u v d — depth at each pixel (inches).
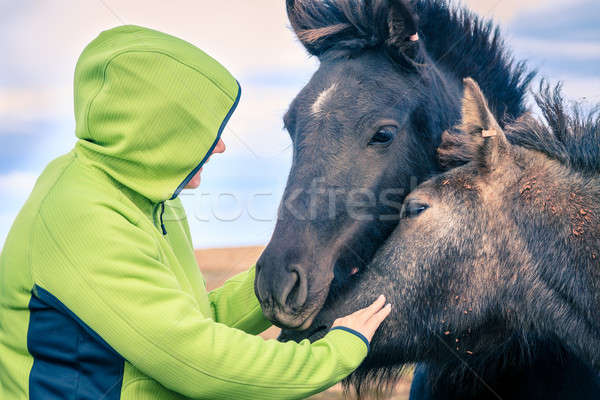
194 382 44.7
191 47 48.8
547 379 82.1
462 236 80.6
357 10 92.7
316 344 51.2
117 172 47.1
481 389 87.3
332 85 89.1
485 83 102.8
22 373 46.7
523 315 80.3
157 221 52.1
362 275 83.9
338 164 84.7
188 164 47.5
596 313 76.5
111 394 45.9
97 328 43.7
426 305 82.0
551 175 78.9
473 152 80.4
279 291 73.2
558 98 84.7
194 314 45.6
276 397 46.7
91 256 43.4
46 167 50.2
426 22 103.7
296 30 103.3
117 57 45.4
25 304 46.1
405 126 89.7
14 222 47.8
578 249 76.8
